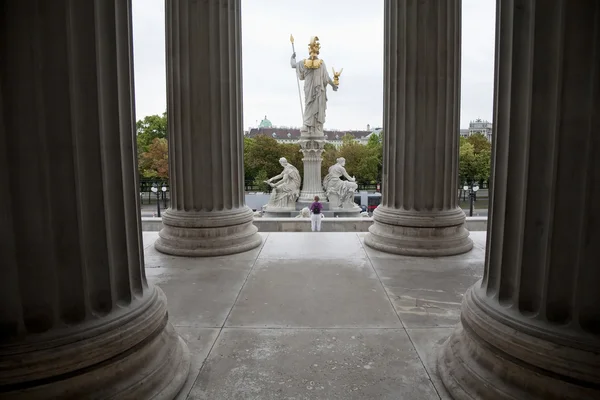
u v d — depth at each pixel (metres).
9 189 3.42
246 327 5.89
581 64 3.39
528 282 3.91
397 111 9.87
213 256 9.61
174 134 9.90
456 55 9.59
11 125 3.38
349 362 4.93
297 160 72.62
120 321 3.97
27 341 3.53
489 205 4.55
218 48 9.61
